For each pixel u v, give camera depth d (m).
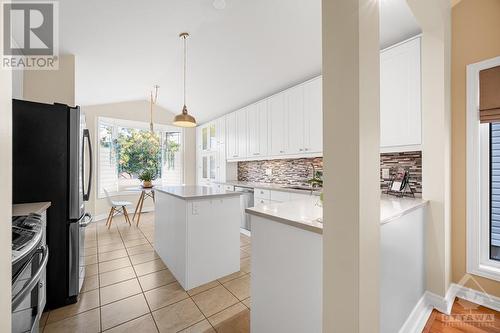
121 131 5.37
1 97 0.52
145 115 5.66
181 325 1.70
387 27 2.19
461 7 2.04
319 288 1.14
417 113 2.07
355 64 0.87
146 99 5.51
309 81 3.16
